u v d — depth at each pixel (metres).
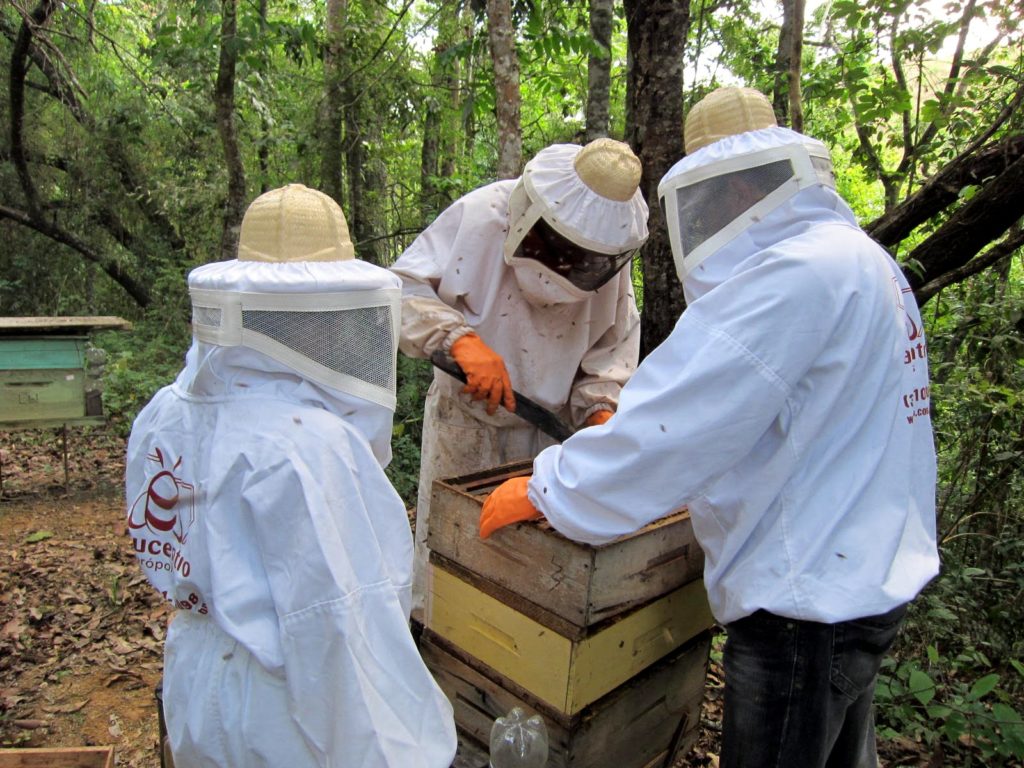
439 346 2.35
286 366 1.38
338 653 1.28
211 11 5.74
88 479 5.87
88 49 9.11
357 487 1.38
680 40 3.18
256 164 8.75
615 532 1.59
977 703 2.68
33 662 3.44
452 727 1.47
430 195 7.89
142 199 9.28
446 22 7.42
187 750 1.42
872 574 1.51
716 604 1.72
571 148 2.21
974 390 3.57
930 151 4.57
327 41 6.82
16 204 9.26
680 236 1.73
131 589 4.10
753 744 1.66
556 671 1.75
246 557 1.34
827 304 1.49
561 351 2.57
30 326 4.88
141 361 7.86
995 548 3.66
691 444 1.49
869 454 1.57
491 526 1.82
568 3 5.69
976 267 3.53
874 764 2.05
